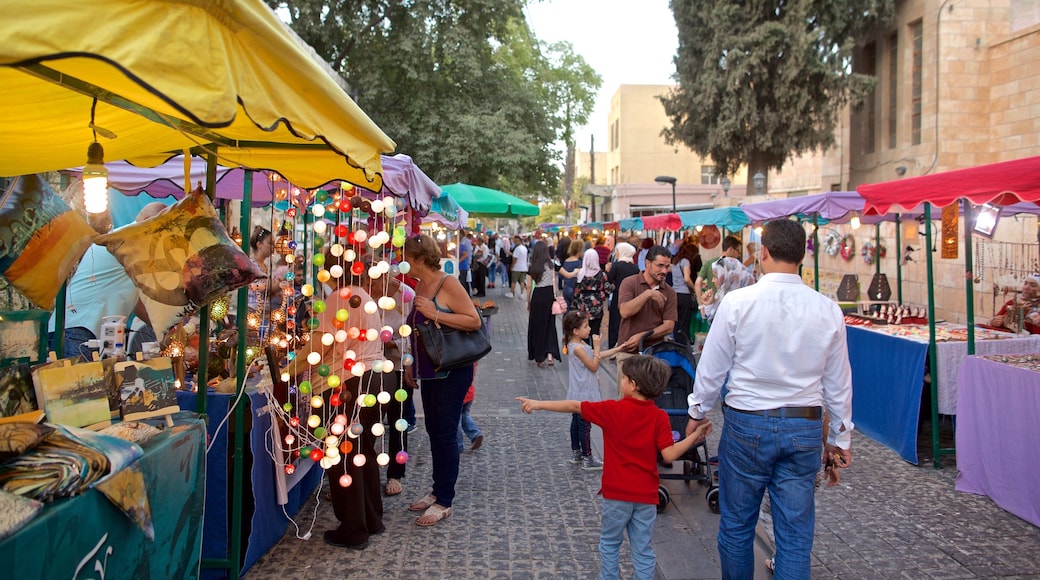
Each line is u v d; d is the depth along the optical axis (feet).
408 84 64.08
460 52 61.82
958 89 65.36
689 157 152.87
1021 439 15.52
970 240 18.81
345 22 59.62
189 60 5.44
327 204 15.65
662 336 17.53
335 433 12.60
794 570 10.09
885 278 35.65
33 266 9.28
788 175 99.66
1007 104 63.00
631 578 12.79
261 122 6.22
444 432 15.33
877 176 82.12
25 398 8.00
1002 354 19.79
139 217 13.53
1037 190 15.53
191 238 10.15
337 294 13.37
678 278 35.42
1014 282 32.22
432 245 15.01
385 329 13.44
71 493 6.55
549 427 23.43
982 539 14.60
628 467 11.25
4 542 5.57
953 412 19.71
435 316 14.64
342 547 13.97
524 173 67.97
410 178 17.16
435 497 15.67
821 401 10.51
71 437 7.09
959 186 17.19
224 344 13.92
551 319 34.96
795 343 10.16
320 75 7.20
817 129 79.46
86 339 14.61
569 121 94.94
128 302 15.21
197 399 11.60
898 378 20.76
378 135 8.90
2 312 8.95
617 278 32.83
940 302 40.22
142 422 9.16
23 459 6.59
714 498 16.29
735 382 10.61
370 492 14.51
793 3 74.64
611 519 11.40
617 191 142.10
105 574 7.17
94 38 4.87
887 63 80.23
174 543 8.88
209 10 5.75
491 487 17.63
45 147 9.61
